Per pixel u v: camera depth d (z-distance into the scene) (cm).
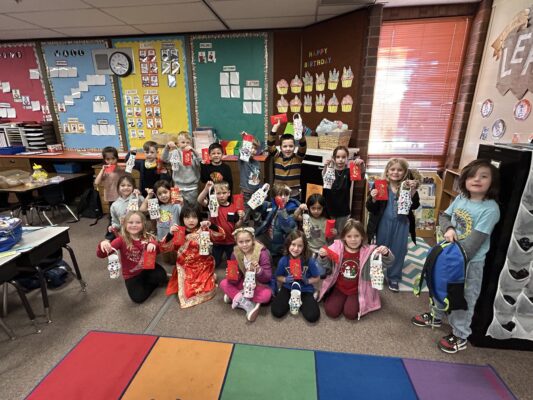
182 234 201
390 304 198
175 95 363
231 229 240
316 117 329
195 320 182
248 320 181
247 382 139
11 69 380
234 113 361
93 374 144
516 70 218
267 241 260
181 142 271
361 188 313
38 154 365
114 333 171
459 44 280
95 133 392
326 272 188
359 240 179
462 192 150
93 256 268
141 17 284
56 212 383
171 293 204
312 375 142
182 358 153
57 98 384
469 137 281
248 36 332
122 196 253
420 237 296
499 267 145
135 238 199
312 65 320
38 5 250
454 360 151
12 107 398
